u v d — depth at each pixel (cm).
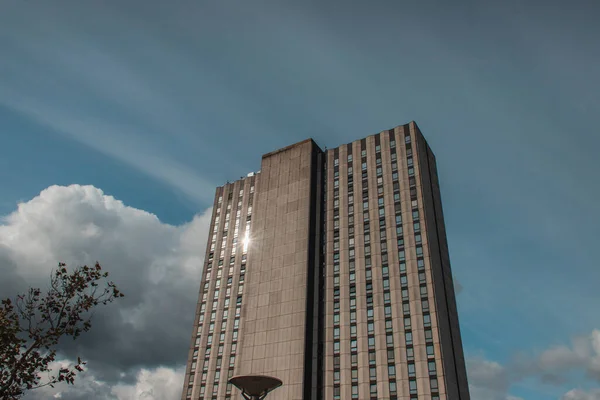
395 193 8250
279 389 7025
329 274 8000
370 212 8288
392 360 6688
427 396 6191
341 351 7138
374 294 7381
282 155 9831
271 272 8362
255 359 7575
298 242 8388
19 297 2814
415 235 7619
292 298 7812
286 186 9312
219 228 10412
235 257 9644
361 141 9362
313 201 8969
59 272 2942
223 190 11050
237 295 9050
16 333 2741
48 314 2830
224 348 8525
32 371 2666
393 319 7012
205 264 10038
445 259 8094
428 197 8238
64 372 2769
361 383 6700
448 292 7656
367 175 8800
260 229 9081
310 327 7538
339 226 8481
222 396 7956
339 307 7575
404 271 7362
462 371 7044
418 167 8306
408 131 8856
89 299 2925
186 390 8419
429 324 6712
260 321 7919
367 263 7775
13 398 2616
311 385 7038
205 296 9538
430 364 6406
